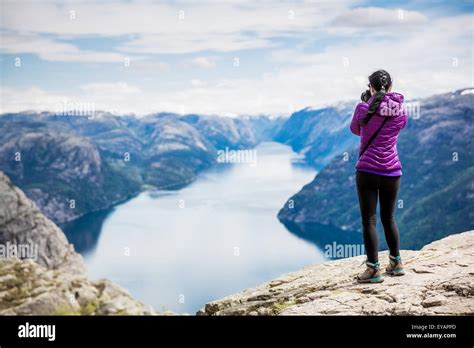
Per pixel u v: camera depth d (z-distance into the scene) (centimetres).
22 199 6969
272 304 593
